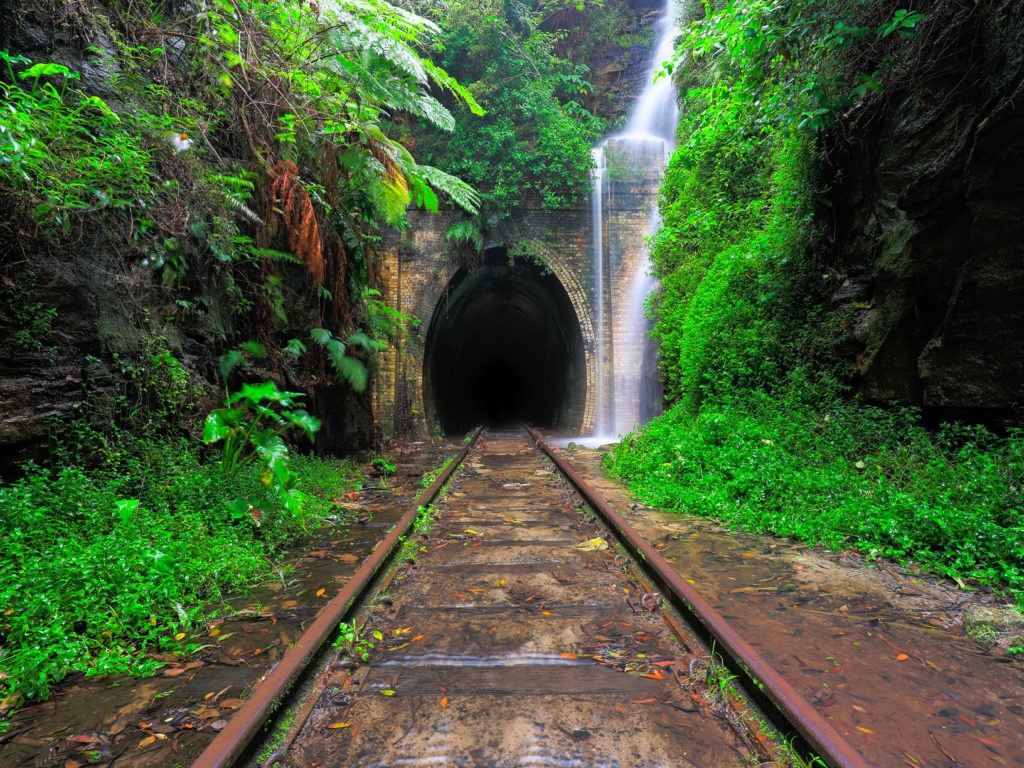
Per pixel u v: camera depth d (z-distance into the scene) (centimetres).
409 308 1404
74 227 390
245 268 627
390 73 733
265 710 185
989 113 471
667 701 210
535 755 178
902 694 213
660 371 1296
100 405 409
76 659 235
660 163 1448
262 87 585
